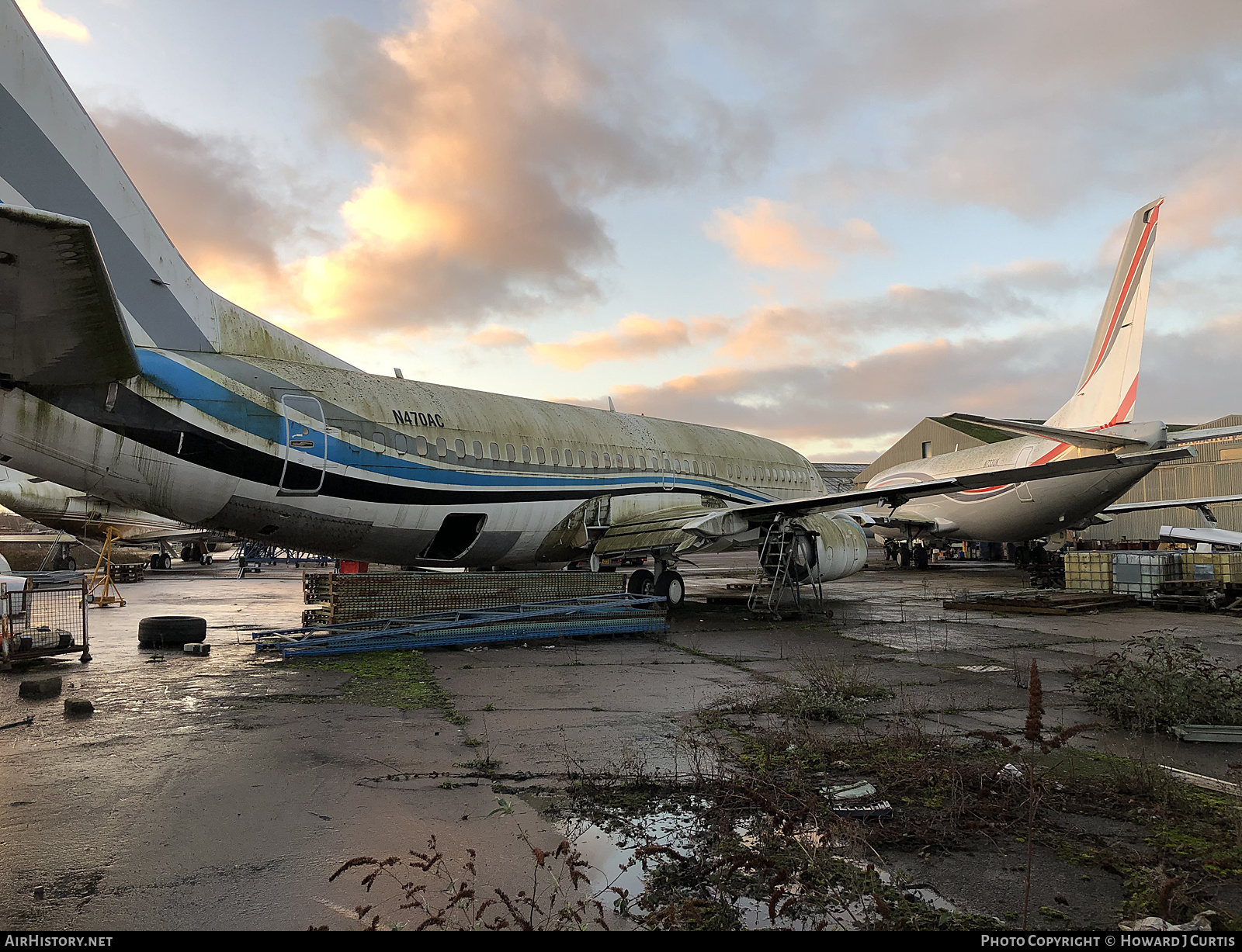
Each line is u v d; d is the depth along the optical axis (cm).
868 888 350
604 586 1274
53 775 505
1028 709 712
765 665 946
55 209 861
